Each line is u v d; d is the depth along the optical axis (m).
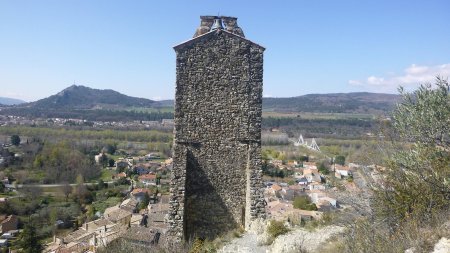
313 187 68.75
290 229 13.30
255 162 13.59
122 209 59.66
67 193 77.75
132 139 143.50
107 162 109.38
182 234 13.19
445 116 9.54
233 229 13.70
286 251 11.54
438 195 9.38
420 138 10.05
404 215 9.86
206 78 13.46
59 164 91.25
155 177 93.94
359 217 11.76
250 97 13.62
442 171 9.29
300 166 97.69
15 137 109.88
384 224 10.11
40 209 67.75
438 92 9.75
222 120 13.57
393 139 11.44
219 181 13.66
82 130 143.38
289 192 67.00
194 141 13.49
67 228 60.47
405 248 8.09
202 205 13.66
